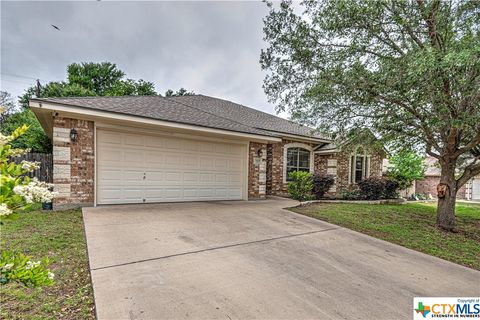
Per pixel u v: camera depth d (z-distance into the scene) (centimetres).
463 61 461
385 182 1370
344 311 313
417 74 528
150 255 440
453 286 407
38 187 153
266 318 288
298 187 1245
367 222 805
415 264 493
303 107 815
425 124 703
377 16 593
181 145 971
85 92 2309
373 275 427
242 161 1145
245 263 436
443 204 809
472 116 579
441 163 827
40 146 1539
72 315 281
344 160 1556
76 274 373
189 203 953
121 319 270
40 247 455
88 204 792
